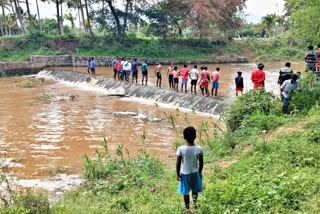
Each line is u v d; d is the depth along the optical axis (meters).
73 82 31.66
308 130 9.64
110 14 50.00
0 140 14.70
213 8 48.66
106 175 10.16
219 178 8.38
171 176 9.22
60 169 11.44
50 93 26.14
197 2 48.72
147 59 44.94
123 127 16.44
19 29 63.00
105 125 16.86
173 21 51.72
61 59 42.25
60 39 46.44
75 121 17.72
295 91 12.09
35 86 29.77
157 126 16.50
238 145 10.67
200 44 53.06
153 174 9.76
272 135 10.32
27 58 42.03
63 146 13.85
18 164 11.95
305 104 11.98
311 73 12.80
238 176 7.81
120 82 26.81
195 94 20.59
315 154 7.95
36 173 11.13
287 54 16.75
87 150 13.34
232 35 58.56
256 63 48.19
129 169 10.28
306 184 6.31
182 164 6.41
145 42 50.50
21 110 20.42
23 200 7.40
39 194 7.95
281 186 6.37
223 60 48.59
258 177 7.26
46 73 37.50
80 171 11.28
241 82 17.02
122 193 8.68
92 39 48.41
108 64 43.53
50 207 7.87
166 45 50.75
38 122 17.62
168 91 22.33
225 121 12.68
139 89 24.59
